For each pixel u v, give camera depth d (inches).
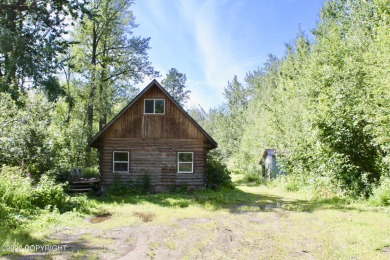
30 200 417.4
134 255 272.8
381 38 565.0
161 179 776.9
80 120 1150.3
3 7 751.7
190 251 283.3
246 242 312.8
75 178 752.3
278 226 384.8
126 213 484.4
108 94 1198.3
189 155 792.3
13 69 700.7
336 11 1253.1
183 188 773.9
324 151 632.4
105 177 772.6
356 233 333.1
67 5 799.7
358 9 986.1
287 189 810.8
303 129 813.2
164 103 794.8
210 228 378.0
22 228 339.6
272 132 1067.3
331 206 519.5
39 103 659.4
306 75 1001.5
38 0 793.6
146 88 783.1
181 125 792.3
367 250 276.1
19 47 698.2
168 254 275.9
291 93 1147.3
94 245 300.2
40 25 811.4
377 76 509.4
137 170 778.2
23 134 574.9
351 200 546.0
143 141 785.6
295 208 518.0
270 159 1120.8
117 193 723.4
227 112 2394.2
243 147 1530.5
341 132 588.7
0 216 354.3
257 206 559.2
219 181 856.9
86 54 1241.4
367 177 571.8
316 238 321.1
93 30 1224.2
